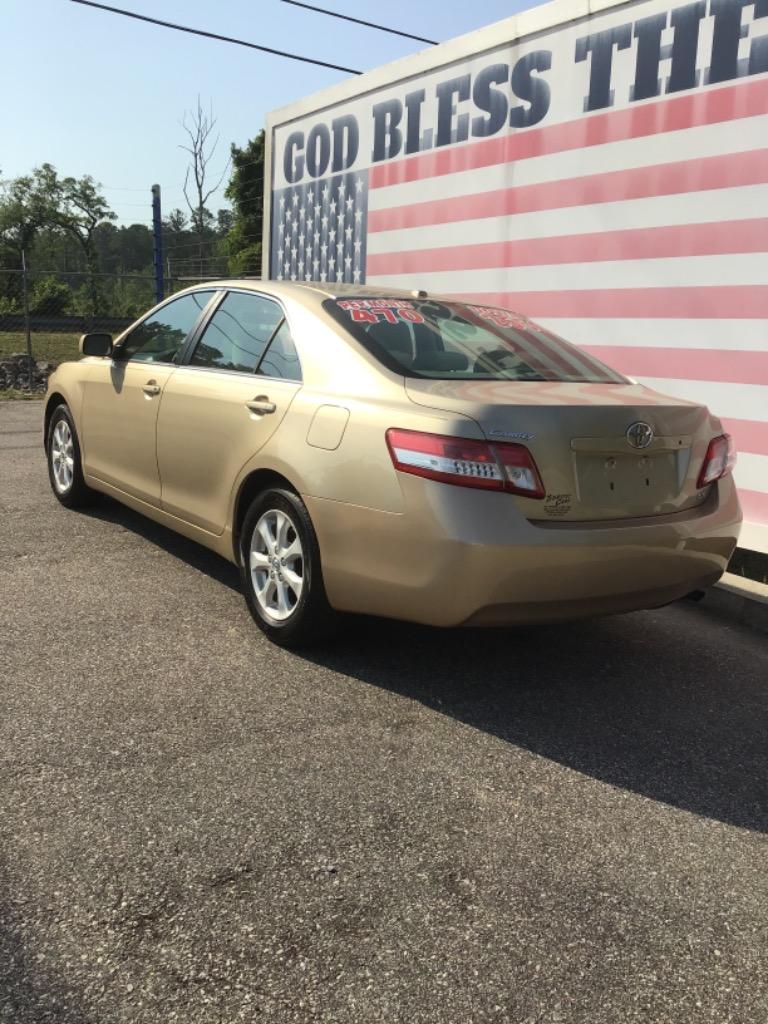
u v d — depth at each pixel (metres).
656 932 2.14
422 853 2.38
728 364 5.25
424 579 3.01
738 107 5.05
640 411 3.20
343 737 3.00
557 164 6.15
